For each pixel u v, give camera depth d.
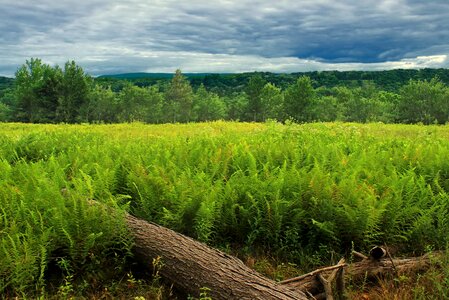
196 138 11.77
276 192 5.57
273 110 102.69
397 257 5.11
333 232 5.14
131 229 4.80
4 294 4.09
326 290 4.03
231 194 5.79
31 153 9.95
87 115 95.00
